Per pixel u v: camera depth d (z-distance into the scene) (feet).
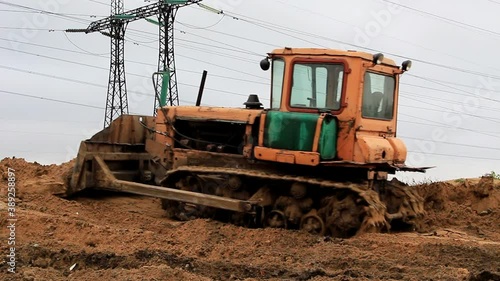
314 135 33.71
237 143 39.11
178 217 39.24
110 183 41.19
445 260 28.12
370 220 32.76
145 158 44.68
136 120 46.06
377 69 35.60
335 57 34.30
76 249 28.66
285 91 35.47
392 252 29.68
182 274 23.99
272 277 25.13
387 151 35.37
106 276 23.85
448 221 40.16
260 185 36.73
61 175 43.70
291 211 35.06
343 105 34.14
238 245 31.37
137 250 28.50
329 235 33.99
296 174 35.96
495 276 24.04
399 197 37.14
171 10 105.29
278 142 34.96
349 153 34.12
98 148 43.04
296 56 35.19
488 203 44.27
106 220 37.76
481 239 34.99
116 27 114.73
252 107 39.24
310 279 24.48
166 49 104.27
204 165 39.09
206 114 39.34
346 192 33.83
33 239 31.04
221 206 35.91
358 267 26.94
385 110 36.81
